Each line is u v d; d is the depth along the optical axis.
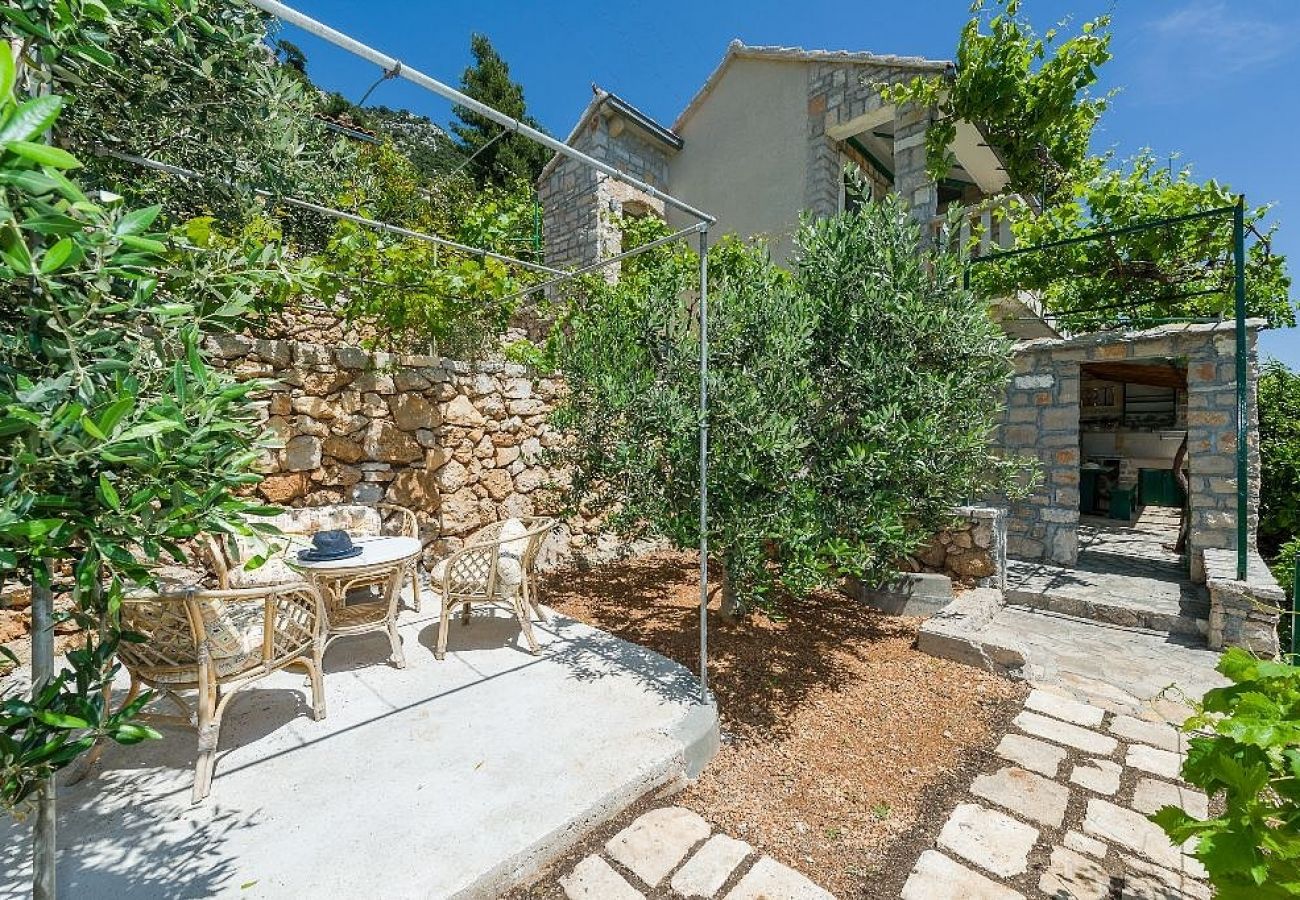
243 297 2.27
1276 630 4.27
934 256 4.46
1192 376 5.65
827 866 2.17
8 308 1.21
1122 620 4.94
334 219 3.59
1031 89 7.19
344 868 1.90
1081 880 2.11
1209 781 1.44
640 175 10.27
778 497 3.51
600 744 2.62
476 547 3.49
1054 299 8.36
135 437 1.02
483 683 3.22
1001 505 6.73
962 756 2.91
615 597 5.09
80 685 1.30
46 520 0.99
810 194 8.78
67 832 2.05
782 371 3.56
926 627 4.23
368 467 4.59
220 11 1.96
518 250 7.75
